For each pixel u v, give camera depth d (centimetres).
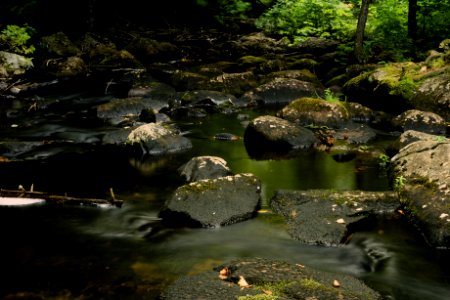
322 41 1530
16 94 1086
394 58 1224
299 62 1329
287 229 445
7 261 389
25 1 1627
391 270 381
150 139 701
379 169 627
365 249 413
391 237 434
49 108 991
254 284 342
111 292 345
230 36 1842
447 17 1373
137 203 513
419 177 497
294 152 711
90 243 422
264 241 426
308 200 491
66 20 1703
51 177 593
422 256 402
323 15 1593
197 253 405
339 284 347
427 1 1408
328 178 594
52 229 448
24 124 856
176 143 717
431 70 978
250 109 1024
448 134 791
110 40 1639
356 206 474
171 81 1187
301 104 856
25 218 471
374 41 1334
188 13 2100
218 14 2112
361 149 719
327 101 865
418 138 666
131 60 1423
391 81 945
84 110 977
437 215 436
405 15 1430
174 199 473
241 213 466
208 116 951
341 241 420
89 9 1672
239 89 1157
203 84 1160
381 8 1467
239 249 412
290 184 573
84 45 1545
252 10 2242
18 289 349
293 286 334
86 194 538
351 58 1295
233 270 364
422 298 343
